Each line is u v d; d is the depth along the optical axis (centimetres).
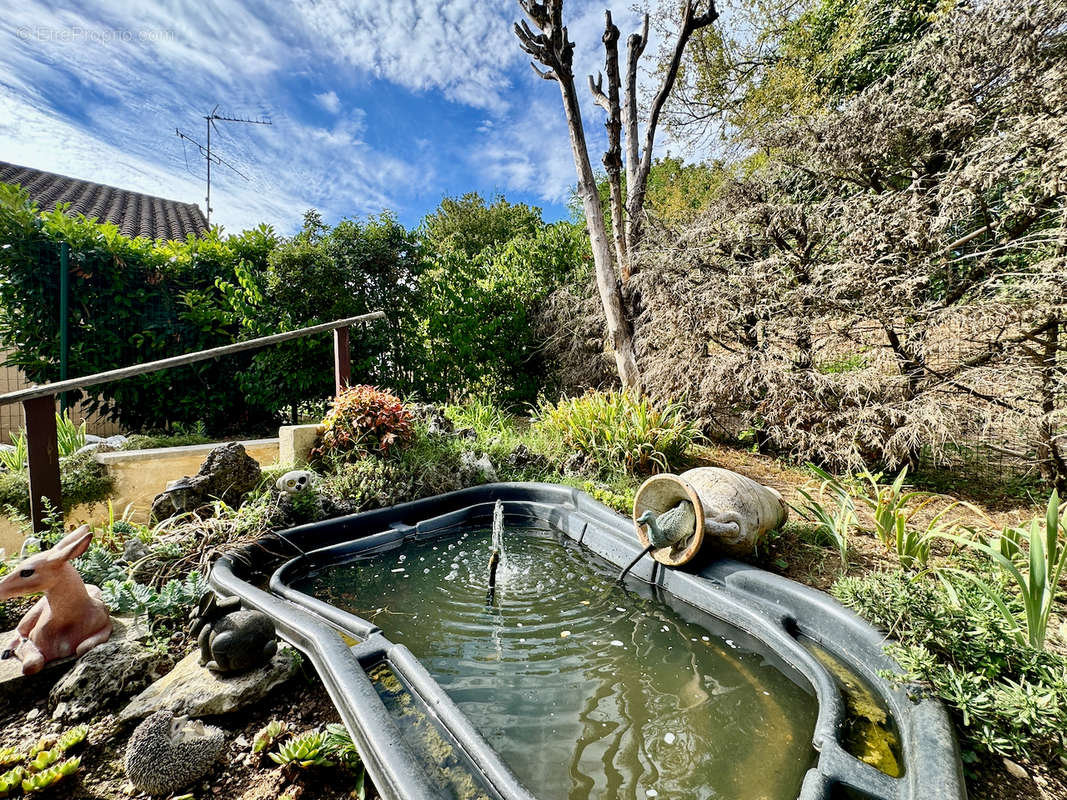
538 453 505
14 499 323
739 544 288
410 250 733
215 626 183
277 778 150
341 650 187
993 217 413
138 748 143
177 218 1055
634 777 150
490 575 283
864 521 350
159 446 539
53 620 190
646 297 591
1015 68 393
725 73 927
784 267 507
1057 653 189
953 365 415
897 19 629
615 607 266
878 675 179
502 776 136
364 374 696
